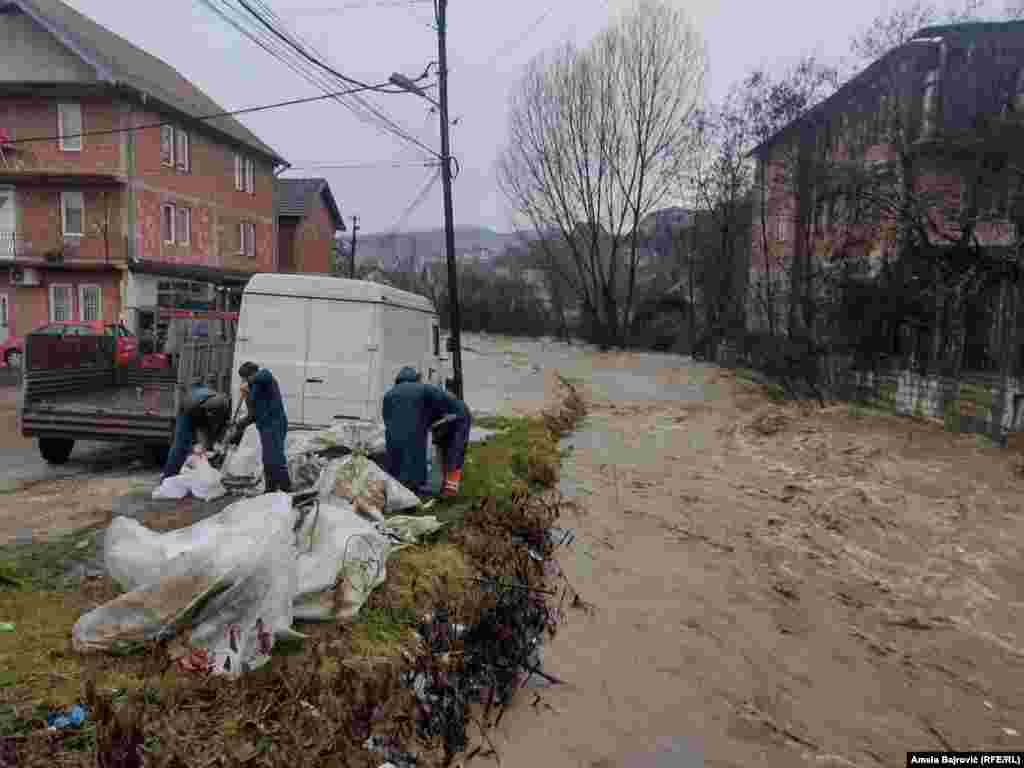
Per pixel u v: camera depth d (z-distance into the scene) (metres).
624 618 6.79
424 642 5.10
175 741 3.68
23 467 10.34
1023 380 14.88
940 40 20.22
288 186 45.06
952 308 17.56
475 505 7.90
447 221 19.22
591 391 26.00
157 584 4.47
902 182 19.78
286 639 4.70
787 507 11.01
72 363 11.58
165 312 14.48
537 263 53.38
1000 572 8.65
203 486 7.98
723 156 36.06
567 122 42.09
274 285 9.86
